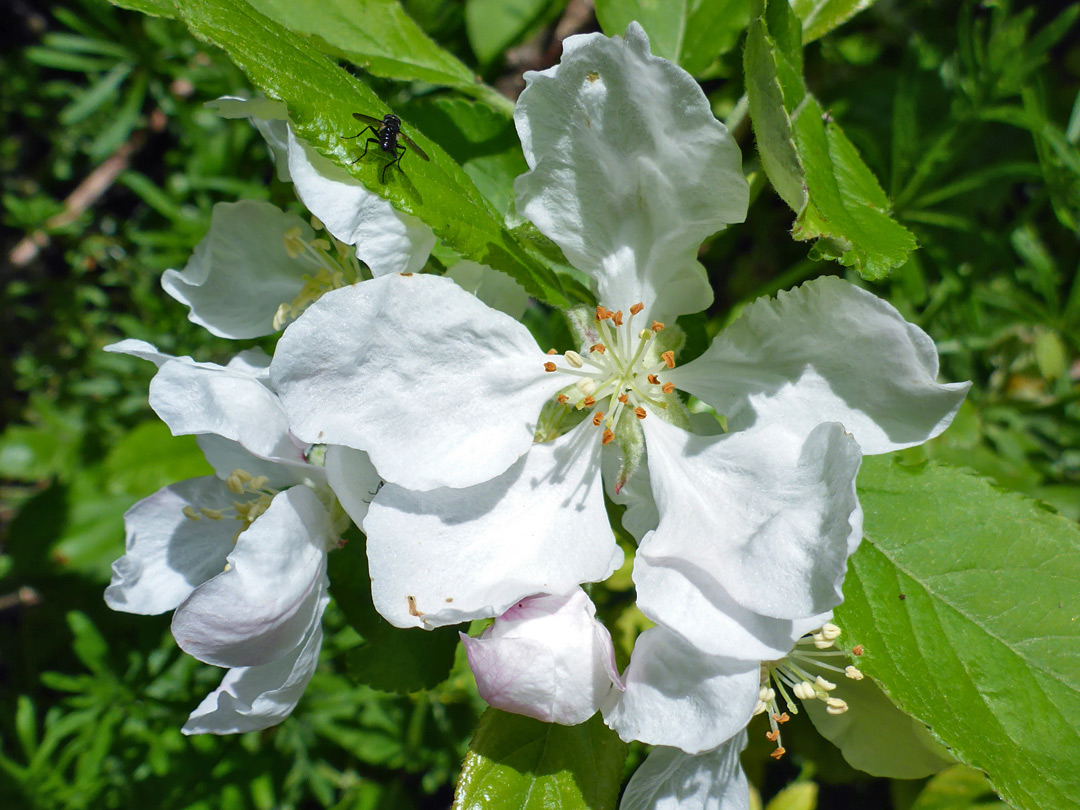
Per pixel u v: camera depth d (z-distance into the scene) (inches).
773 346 3.4
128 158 8.1
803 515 3.0
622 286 3.6
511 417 3.5
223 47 3.0
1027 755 3.3
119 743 5.5
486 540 3.4
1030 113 5.0
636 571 3.2
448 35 5.8
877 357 3.2
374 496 3.4
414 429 3.3
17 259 8.3
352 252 4.0
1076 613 3.5
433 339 3.3
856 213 3.4
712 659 3.0
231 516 3.9
